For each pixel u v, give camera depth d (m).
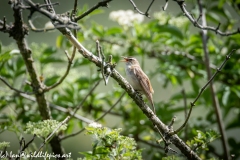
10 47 11.30
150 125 11.95
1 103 11.38
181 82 12.41
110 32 12.21
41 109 9.54
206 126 11.91
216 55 12.57
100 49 7.35
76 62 11.76
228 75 12.59
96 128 7.29
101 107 12.68
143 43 12.46
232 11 16.89
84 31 12.13
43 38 16.75
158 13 12.78
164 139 7.39
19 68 11.40
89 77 12.25
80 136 14.96
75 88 12.21
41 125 7.08
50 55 12.21
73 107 11.99
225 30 13.27
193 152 7.95
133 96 7.84
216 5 13.19
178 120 12.21
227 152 10.98
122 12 12.27
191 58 12.48
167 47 13.05
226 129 12.63
